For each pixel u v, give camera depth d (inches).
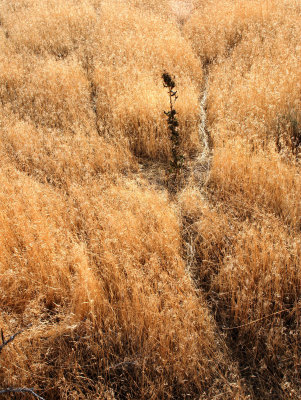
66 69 269.4
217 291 110.3
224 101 214.8
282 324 92.4
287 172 142.6
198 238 129.6
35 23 374.9
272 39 282.4
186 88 233.6
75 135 192.4
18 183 148.0
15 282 103.6
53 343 93.6
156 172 178.1
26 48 327.0
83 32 363.3
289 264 106.0
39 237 116.8
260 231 125.4
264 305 95.0
